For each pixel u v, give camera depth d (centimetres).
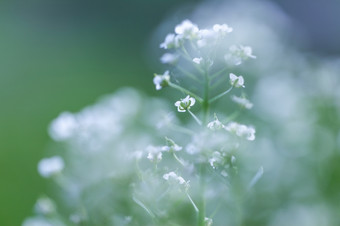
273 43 49
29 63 89
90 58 93
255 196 35
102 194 31
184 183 24
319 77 42
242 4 53
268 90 43
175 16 55
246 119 40
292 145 40
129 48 99
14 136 61
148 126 37
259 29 47
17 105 72
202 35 25
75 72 86
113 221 29
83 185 32
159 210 26
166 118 27
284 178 37
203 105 25
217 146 24
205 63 25
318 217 36
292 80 45
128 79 81
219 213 32
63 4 113
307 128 40
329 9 102
